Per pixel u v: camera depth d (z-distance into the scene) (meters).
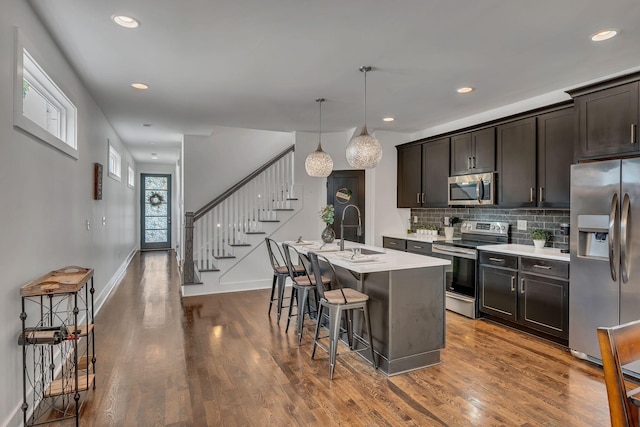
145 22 2.49
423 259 3.20
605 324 2.91
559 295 3.36
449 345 3.47
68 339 2.23
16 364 2.15
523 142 4.02
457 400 2.49
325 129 6.05
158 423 2.22
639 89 2.76
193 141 6.74
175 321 4.18
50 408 2.38
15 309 2.14
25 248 2.30
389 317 2.87
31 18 2.35
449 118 5.17
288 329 3.94
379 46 2.86
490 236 4.76
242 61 3.17
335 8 2.30
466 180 4.74
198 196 6.79
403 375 2.86
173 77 3.57
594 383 2.71
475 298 4.24
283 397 2.53
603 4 2.22
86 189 3.94
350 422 2.23
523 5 2.24
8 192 2.06
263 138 7.19
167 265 8.05
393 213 6.13
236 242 5.94
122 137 6.73
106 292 5.24
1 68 1.98
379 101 4.35
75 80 3.45
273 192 6.22
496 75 3.47
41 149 2.57
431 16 2.39
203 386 2.68
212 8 2.30
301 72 3.42
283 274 4.14
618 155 2.89
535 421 2.24
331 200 6.41
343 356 3.23
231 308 4.73
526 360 3.12
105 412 2.34
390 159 6.09
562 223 3.95
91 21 2.48
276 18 2.43
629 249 2.74
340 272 3.70
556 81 3.63
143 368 2.96
